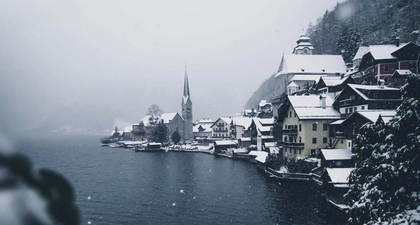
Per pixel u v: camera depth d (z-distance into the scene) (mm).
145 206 40875
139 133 154625
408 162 14523
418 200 14344
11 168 1273
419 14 108312
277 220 34156
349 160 45844
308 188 47188
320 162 51688
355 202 17016
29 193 1309
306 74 105938
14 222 1167
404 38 102625
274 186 49438
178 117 146750
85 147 146375
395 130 15766
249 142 97938
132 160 89812
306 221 33312
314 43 162875
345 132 51375
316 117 57156
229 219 35281
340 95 58219
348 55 114125
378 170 15656
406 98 16438
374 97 51438
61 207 1393
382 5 142250
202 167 72938
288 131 63062
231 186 50906
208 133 154750
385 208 15008
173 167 73812
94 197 45438
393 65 69250
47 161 88312
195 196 45250
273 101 99688
